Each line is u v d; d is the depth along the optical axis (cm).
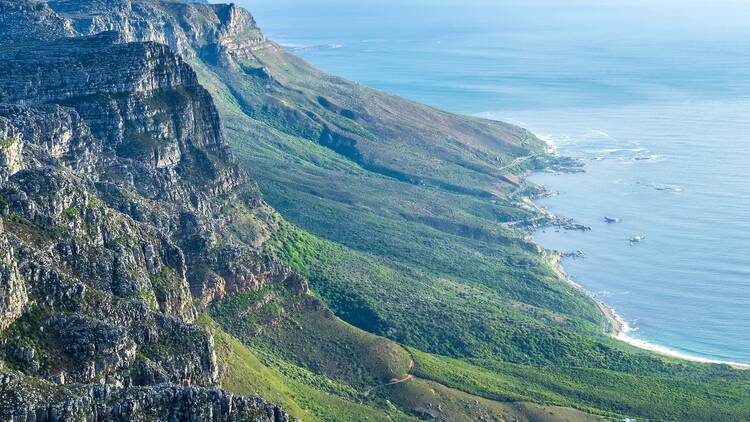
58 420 18450
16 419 18088
